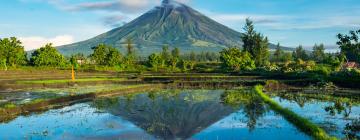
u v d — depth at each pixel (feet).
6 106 113.19
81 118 104.47
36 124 94.17
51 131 85.10
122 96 169.99
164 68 391.45
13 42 359.66
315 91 178.70
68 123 95.91
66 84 210.59
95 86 214.90
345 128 83.76
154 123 96.63
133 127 91.04
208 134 83.56
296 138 77.71
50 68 341.41
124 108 126.93
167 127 91.40
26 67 340.59
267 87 202.18
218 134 83.25
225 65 376.48
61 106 131.95
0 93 165.58
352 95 156.46
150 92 191.72
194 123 97.19
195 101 147.74
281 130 86.02
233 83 226.17
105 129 88.12
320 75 225.97
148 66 427.74
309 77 231.71
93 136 80.43
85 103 141.59
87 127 90.27
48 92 171.63
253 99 150.30
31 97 148.46
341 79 200.85
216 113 114.73
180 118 105.50
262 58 488.02
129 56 431.02
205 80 248.52
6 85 183.93
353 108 116.57
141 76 280.10
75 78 243.81
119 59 400.47
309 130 82.79
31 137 78.79
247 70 351.87
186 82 232.32
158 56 405.80
